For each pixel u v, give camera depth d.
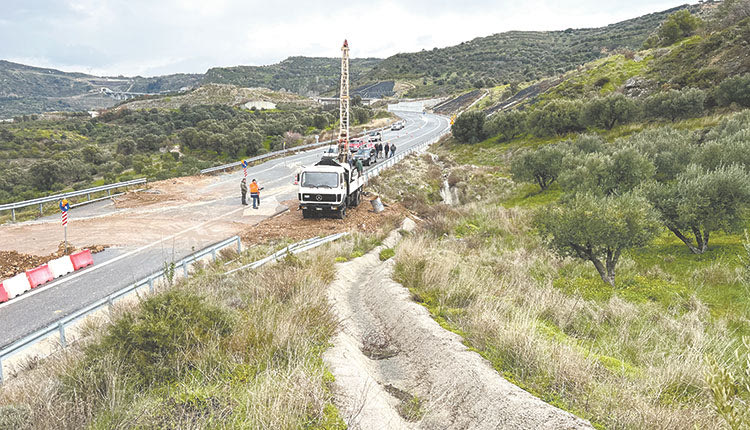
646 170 19.62
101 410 4.13
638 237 10.96
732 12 51.72
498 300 8.13
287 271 9.11
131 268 12.44
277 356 5.38
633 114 37.16
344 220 18.48
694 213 12.46
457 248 15.31
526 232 18.45
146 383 4.83
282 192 24.31
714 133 24.28
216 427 3.86
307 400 4.30
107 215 18.94
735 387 2.60
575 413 4.15
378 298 8.65
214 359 5.12
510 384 4.73
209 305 5.98
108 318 7.84
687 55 46.72
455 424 4.53
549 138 41.25
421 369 5.79
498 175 33.81
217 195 23.28
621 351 6.43
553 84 69.44
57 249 14.01
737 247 12.93
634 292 10.49
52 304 9.88
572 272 12.66
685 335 7.16
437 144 54.31
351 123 75.06
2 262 12.60
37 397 4.39
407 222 19.47
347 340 6.55
